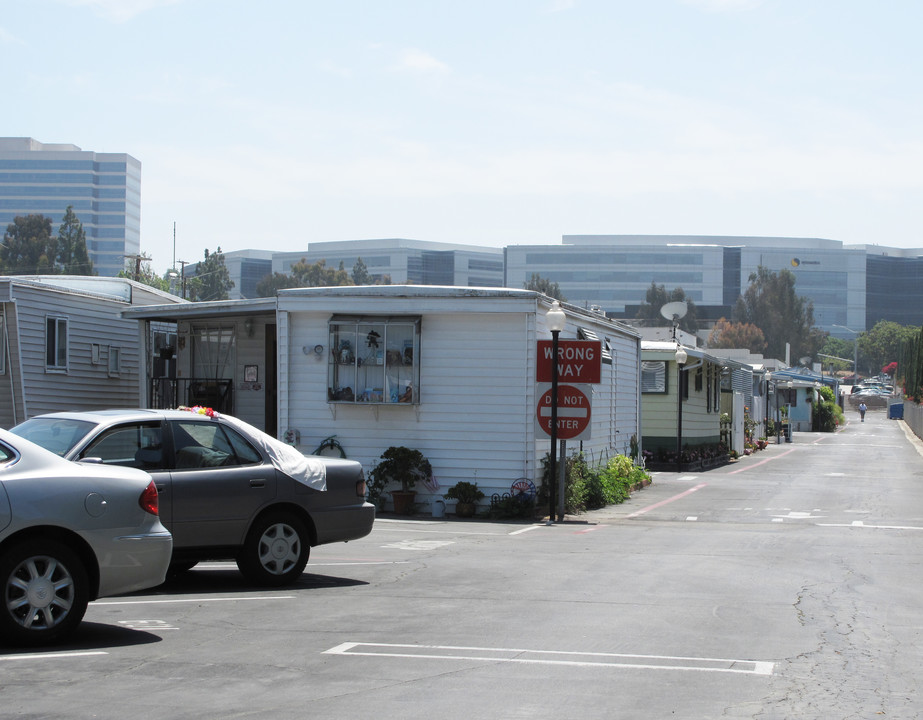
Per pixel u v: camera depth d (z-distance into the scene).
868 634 8.59
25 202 195.00
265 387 24.02
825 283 194.88
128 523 7.89
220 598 9.98
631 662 7.40
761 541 15.71
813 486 27.73
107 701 6.22
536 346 19.00
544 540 15.46
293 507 10.80
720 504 22.44
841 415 84.00
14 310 22.48
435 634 8.32
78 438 9.77
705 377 37.59
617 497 22.58
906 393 85.69
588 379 18.47
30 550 7.49
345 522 11.02
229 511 10.34
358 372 19.62
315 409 19.94
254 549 10.52
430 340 19.50
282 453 10.86
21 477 7.55
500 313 19.16
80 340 24.89
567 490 19.86
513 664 7.29
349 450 19.77
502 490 19.16
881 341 173.88
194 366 24.53
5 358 22.58
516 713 6.04
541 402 18.69
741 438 43.91
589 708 6.16
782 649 7.93
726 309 130.25
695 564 12.85
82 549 7.77
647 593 10.52
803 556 13.88
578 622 8.89
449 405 19.41
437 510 19.06
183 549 10.18
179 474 10.14
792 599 10.29
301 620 8.88
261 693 6.45
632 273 186.62
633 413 28.16
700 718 5.98
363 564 12.53
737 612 9.50
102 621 8.79
